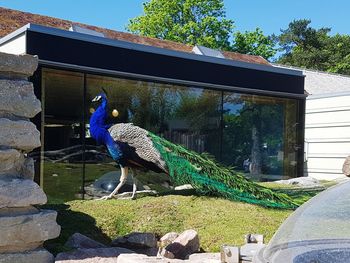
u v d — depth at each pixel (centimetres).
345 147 1511
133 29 3459
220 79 1142
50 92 893
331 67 4503
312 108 1614
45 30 876
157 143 816
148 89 1037
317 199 310
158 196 826
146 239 623
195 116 1124
